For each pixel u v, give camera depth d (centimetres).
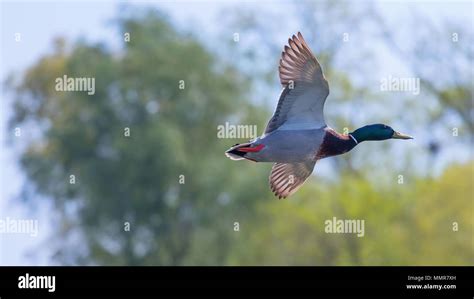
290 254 3741
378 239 3588
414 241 3638
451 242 3628
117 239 4112
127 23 4162
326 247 3684
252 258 3947
